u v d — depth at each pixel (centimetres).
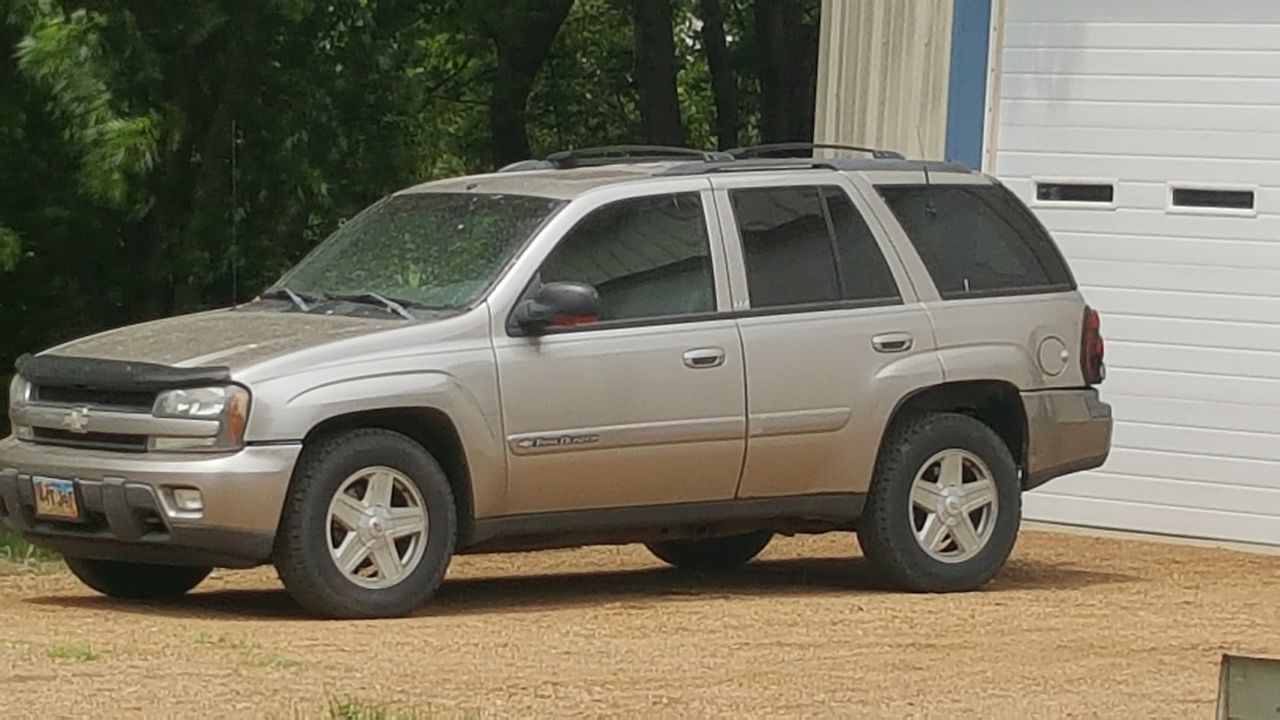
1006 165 1878
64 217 2044
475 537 1287
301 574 1223
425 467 1254
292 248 2255
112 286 2202
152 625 1217
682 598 1397
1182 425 1814
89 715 955
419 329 1260
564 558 1630
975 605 1373
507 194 1370
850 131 1962
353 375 1232
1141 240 1825
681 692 1046
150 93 2042
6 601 1341
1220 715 748
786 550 1691
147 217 2178
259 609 1308
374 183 2284
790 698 1038
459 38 2933
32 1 1838
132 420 1227
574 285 1281
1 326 2225
